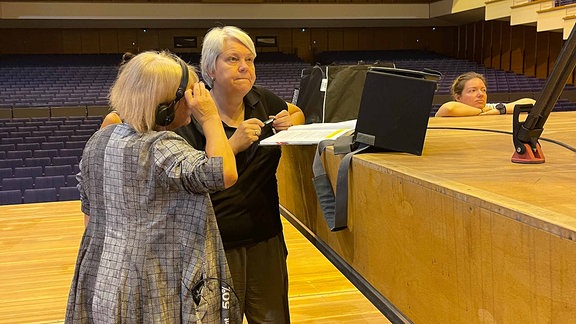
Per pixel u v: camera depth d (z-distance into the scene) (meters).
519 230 0.62
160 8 11.54
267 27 13.55
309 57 13.95
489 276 0.68
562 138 1.28
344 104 1.82
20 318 1.90
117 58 12.37
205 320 1.00
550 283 0.58
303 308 1.92
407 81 1.08
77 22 12.08
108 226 1.03
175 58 1.07
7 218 3.25
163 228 0.99
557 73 0.85
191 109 1.04
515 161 0.97
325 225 1.31
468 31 13.97
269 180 1.39
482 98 2.29
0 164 5.40
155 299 0.98
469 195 0.71
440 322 0.81
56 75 10.83
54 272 2.35
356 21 13.24
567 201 0.67
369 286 1.06
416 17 12.70
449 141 1.31
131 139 1.00
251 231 1.34
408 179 0.86
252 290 1.37
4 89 9.81
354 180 1.08
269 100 1.51
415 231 0.85
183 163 0.96
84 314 1.05
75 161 5.60
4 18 11.02
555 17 7.84
